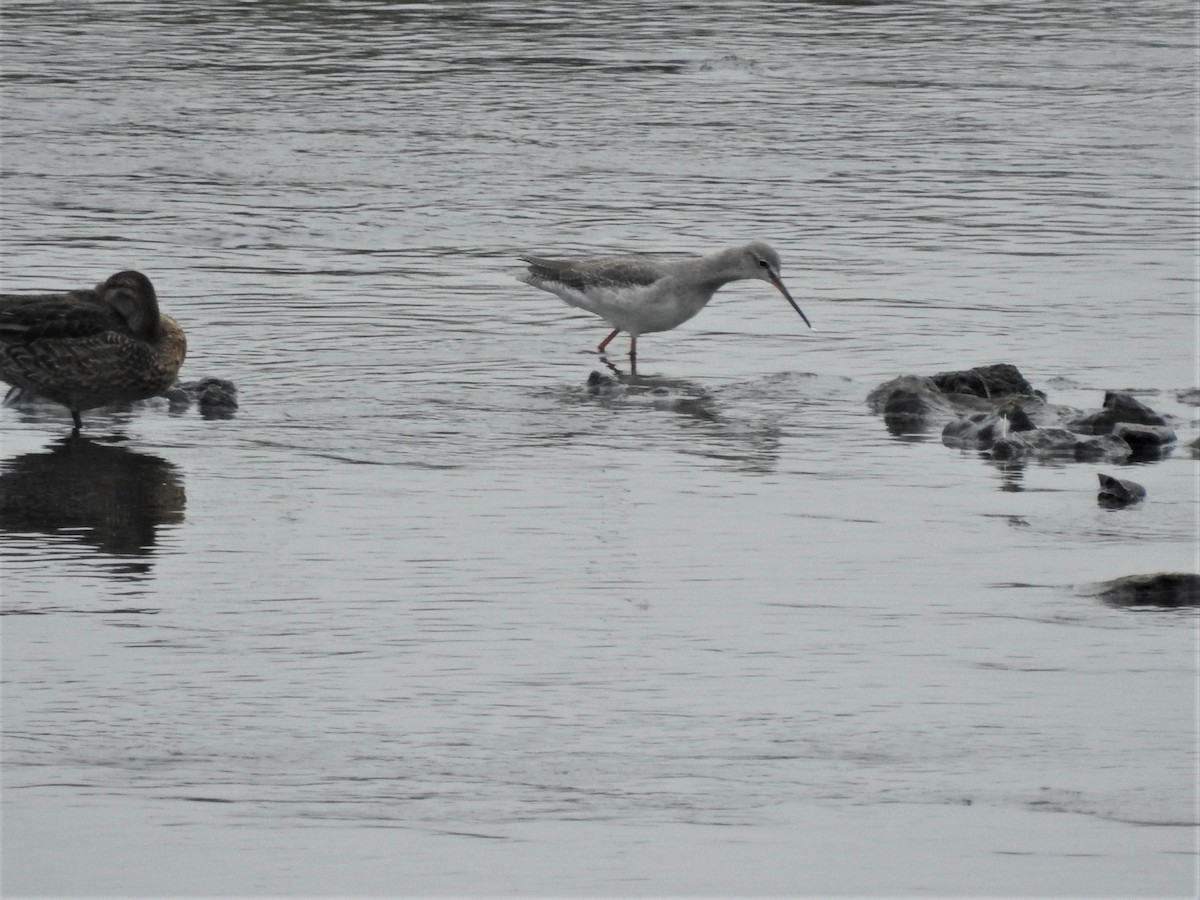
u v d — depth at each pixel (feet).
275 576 43.93
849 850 30.12
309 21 132.67
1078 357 66.74
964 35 132.77
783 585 43.55
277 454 54.95
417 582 43.57
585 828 30.89
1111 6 143.43
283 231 84.33
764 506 50.26
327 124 103.96
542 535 47.39
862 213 88.48
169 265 78.02
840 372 65.36
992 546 46.75
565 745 34.14
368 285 76.23
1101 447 56.03
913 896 28.76
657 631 40.32
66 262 77.41
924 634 40.19
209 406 59.88
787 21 136.87
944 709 35.91
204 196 89.86
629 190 92.63
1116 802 31.83
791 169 97.19
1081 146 102.78
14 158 95.45
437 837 30.58
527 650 39.09
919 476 53.52
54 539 46.73
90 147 97.86
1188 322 71.20
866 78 119.14
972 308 73.31
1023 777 32.81
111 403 58.39
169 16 133.59
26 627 40.32
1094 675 37.70
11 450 55.21
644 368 66.08
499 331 70.54
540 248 82.17
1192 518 49.29
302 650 39.06
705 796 32.07
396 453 55.21
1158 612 41.65
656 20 135.74
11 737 34.45
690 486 52.21
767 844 30.32
